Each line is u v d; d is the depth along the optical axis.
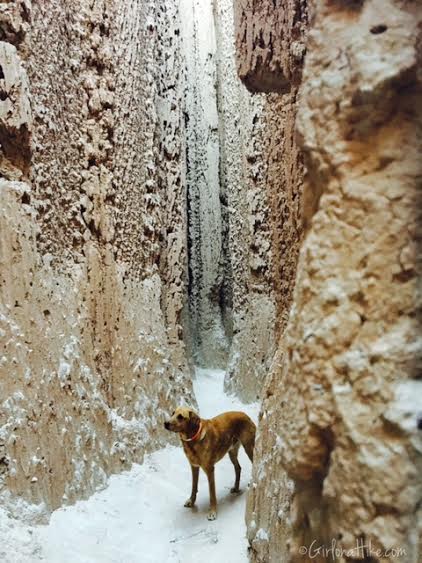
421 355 0.93
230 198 6.63
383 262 0.97
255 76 3.19
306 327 1.05
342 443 0.96
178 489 3.75
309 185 1.20
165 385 4.59
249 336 6.05
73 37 4.01
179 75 6.15
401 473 0.88
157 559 2.87
